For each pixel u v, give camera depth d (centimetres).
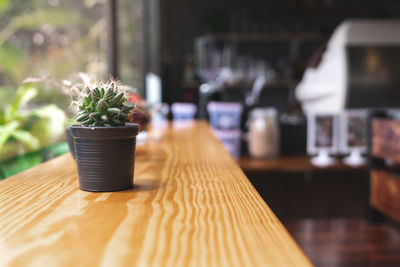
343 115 360
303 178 340
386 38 501
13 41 202
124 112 85
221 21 570
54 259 46
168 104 499
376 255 232
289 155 385
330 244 253
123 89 86
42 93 204
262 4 623
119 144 82
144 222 61
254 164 340
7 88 189
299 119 423
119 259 46
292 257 46
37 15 212
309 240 262
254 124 371
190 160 128
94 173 81
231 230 56
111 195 79
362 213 341
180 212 66
